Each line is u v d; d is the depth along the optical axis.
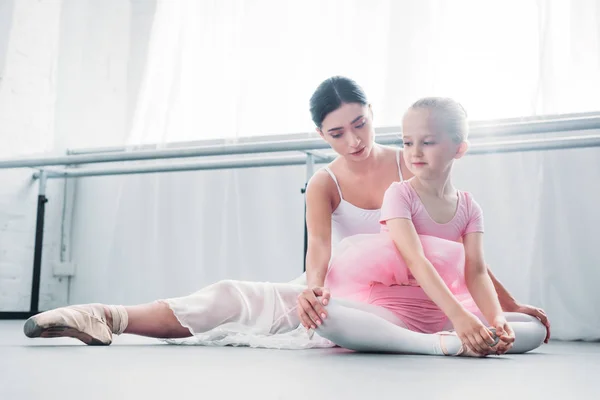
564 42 2.45
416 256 1.20
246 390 0.73
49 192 3.27
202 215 2.99
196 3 3.16
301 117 2.89
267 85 2.95
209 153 2.34
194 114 3.09
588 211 2.30
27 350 1.25
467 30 2.59
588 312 2.25
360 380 0.82
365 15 2.80
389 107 2.67
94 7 3.43
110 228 3.26
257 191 2.90
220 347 1.38
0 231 3.01
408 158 1.28
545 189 2.34
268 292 1.41
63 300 3.27
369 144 1.38
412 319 1.28
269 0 2.98
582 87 2.40
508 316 1.30
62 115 3.33
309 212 1.44
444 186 1.30
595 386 0.80
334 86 1.35
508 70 2.53
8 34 3.07
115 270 3.13
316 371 0.92
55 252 3.26
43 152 3.19
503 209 2.43
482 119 2.54
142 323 1.36
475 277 1.27
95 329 1.31
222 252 2.93
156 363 1.04
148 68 3.20
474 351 1.13
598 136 2.05
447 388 0.76
